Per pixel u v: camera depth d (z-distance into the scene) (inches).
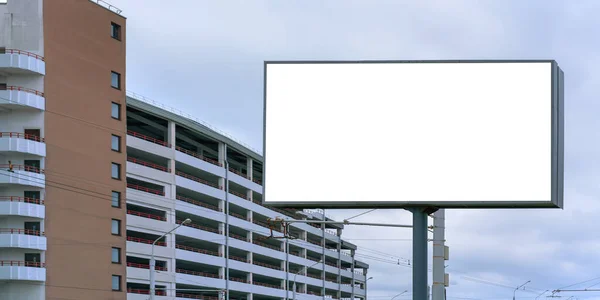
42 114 3378.4
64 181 3432.6
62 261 3378.4
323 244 6343.5
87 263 3501.5
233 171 4923.7
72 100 3508.9
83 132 3553.2
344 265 7091.5
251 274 5113.2
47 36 3422.7
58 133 3427.7
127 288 3811.5
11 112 3363.7
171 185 4229.8
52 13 3454.7
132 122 4232.3
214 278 4596.5
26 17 3398.1
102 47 3683.6
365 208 663.1
